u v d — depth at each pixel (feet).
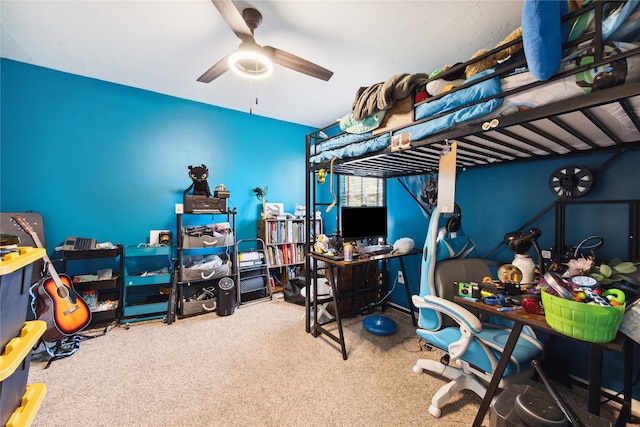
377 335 7.81
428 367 5.82
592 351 3.43
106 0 5.46
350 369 6.12
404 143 4.83
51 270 6.93
